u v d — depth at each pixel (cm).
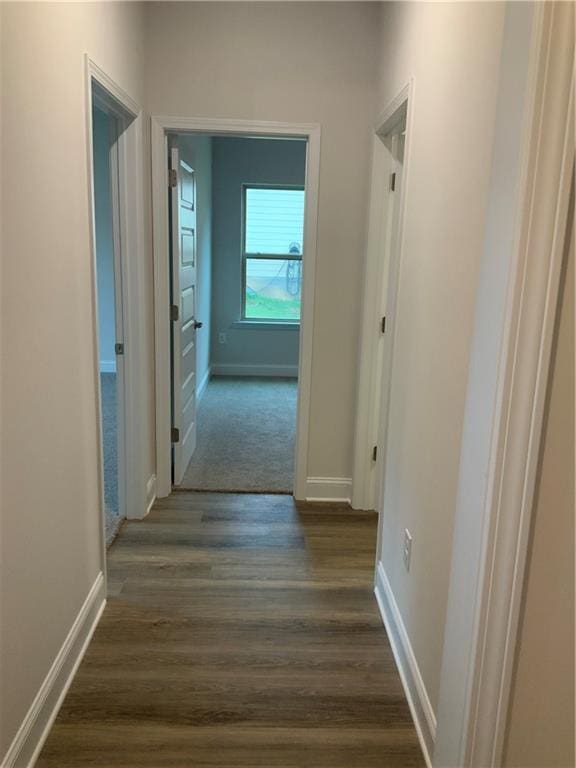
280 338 679
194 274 407
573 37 112
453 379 168
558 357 126
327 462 355
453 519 167
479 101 152
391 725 195
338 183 319
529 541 135
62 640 199
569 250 121
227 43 303
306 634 237
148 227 315
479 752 148
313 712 198
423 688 192
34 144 161
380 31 295
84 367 211
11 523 155
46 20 168
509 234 124
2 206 143
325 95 309
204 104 308
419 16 216
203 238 574
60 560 194
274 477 389
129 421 314
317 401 346
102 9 221
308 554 297
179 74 304
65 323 190
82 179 203
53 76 174
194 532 314
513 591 137
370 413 337
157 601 254
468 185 158
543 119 115
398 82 252
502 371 128
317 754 183
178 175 331
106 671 212
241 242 655
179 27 300
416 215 213
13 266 150
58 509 191
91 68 208
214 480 381
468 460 146
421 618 197
